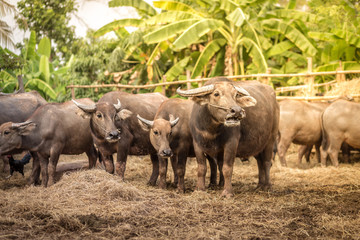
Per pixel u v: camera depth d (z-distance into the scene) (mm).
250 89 6645
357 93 11500
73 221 4648
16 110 9133
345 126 9906
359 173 8492
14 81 18453
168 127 6602
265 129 6609
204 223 4730
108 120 6836
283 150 10453
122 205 5336
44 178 7406
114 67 20016
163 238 4215
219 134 5941
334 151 10055
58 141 7414
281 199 5926
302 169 10258
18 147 7238
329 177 8141
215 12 18719
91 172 6594
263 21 18016
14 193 6254
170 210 5266
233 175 8820
